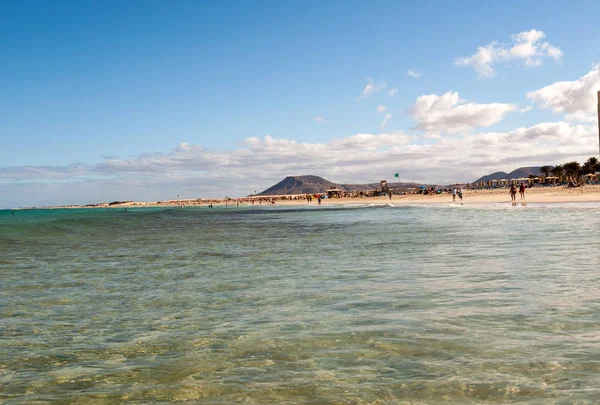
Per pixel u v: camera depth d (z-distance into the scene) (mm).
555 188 133625
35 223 39969
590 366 4711
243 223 48875
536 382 4375
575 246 15078
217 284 10828
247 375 4930
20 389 4711
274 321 7152
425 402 4078
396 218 43562
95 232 33875
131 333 6793
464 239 19312
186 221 57094
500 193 136125
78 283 11508
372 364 5078
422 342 5730
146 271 13445
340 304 8133
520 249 14961
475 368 4797
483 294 8359
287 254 16844
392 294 8766
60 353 5887
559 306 7227
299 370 5008
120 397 4469
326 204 182375
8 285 11289
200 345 6074
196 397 4410
